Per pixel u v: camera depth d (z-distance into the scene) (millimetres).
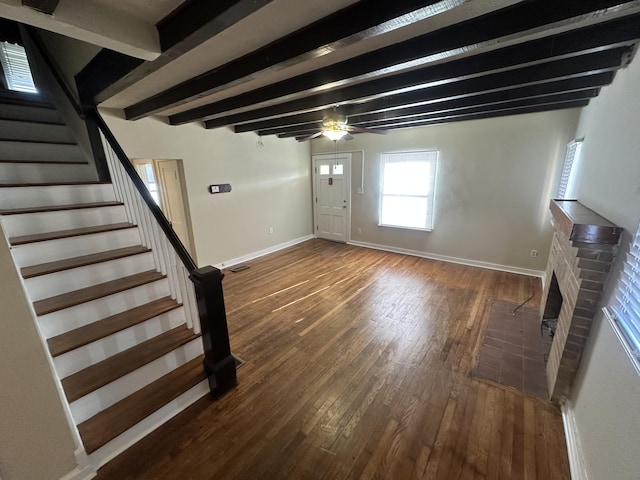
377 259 5145
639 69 1515
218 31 1341
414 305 3408
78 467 1473
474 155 4344
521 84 2174
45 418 1336
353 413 1922
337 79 2057
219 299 1933
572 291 1855
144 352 1934
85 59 2398
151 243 2348
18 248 1904
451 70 2020
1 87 3619
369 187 5582
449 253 4934
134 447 1682
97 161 2764
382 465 1587
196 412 1926
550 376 2102
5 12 1151
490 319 3070
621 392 1194
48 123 3131
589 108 2855
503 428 1792
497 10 1365
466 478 1516
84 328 1876
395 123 4020
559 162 3773
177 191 4375
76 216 2346
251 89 2648
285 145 5648
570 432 1684
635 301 1223
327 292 3803
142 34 1479
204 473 1556
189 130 4078
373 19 1271
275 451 1672
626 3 1134
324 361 2443
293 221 6129
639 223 1269
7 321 1194
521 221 4188
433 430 1789
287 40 1624
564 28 1534
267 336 2822
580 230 1574
